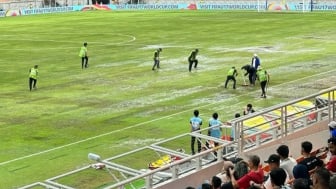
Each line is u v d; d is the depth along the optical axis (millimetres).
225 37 86000
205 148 23016
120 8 150500
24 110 45125
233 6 139250
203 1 148500
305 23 101875
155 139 36656
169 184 19078
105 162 20562
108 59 68875
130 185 23094
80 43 84188
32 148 35625
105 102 47031
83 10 150125
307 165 15320
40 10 144500
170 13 131375
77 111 44375
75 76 58750
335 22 101938
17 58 71938
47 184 20000
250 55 68688
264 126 24828
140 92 50344
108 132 38531
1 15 138125
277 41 80375
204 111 43250
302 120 22344
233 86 50719
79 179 29641
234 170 15352
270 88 50531
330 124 18781
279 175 13305
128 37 89250
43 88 53281
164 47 77250
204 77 56000
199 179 19641
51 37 92250
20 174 31062
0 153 34750
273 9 132625
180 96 48344
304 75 56062
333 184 11172
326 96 25172
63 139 37312
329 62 62875
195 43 80188
